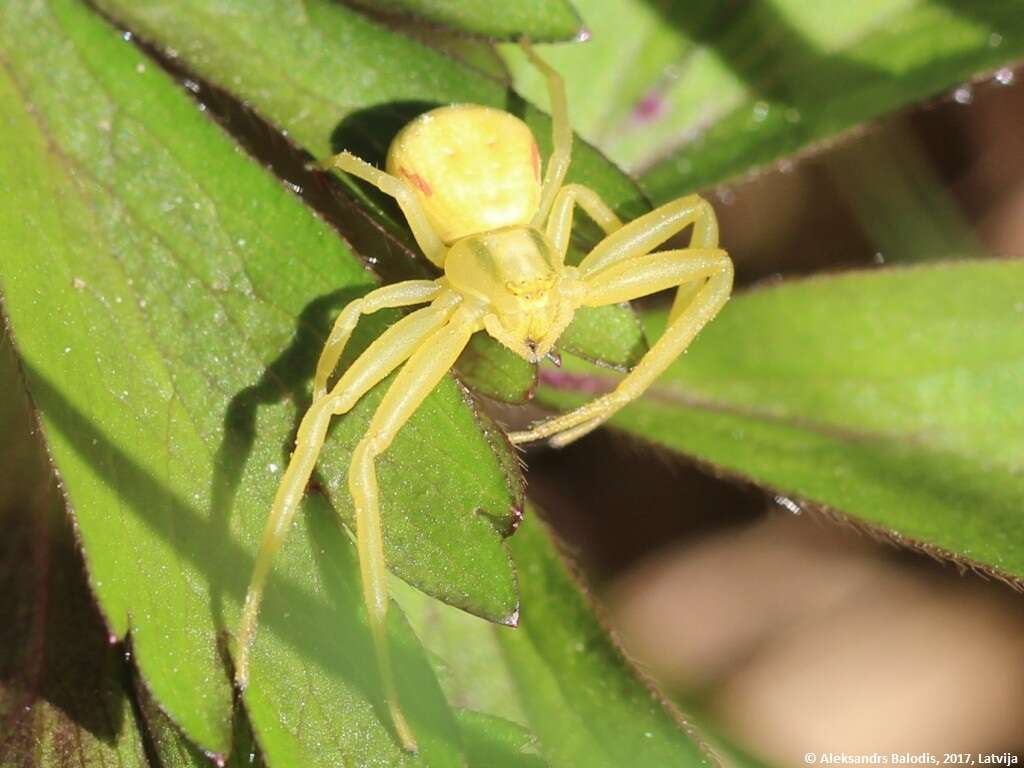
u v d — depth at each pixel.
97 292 0.11
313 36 0.12
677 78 0.13
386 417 0.11
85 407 0.11
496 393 0.11
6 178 0.11
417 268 0.12
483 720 0.11
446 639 0.12
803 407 0.12
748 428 0.12
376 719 0.11
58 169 0.11
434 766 0.11
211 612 0.11
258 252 0.11
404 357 0.11
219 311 0.11
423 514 0.11
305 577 0.11
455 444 0.11
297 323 0.11
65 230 0.11
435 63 0.12
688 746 0.11
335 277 0.11
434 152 0.12
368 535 0.11
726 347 0.12
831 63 0.13
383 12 0.12
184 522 0.11
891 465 0.12
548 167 0.12
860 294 0.12
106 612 0.11
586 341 0.12
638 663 0.12
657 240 0.12
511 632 0.12
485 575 0.11
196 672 0.11
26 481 0.11
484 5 0.12
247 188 0.11
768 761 0.12
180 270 0.11
